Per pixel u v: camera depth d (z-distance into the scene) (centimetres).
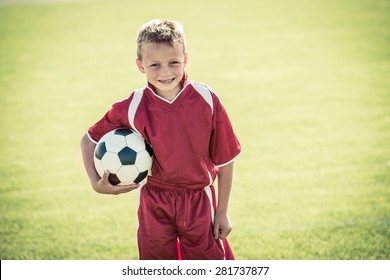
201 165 365
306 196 608
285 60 1294
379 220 535
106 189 368
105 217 585
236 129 866
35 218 584
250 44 1463
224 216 385
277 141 803
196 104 357
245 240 510
